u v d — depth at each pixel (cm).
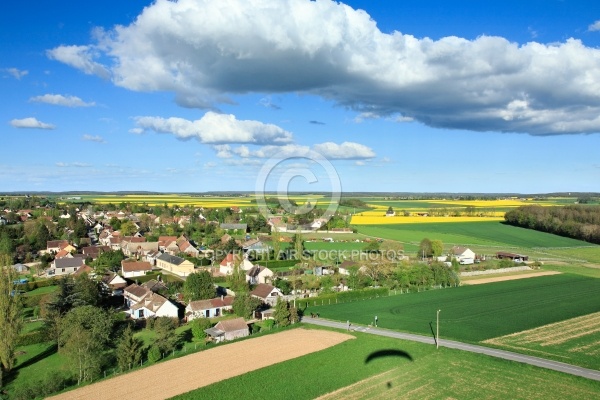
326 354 6494
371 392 5241
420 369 5903
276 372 5828
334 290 10706
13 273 6800
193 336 7438
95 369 5822
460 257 14812
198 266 13812
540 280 12425
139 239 16975
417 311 9175
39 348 7056
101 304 9300
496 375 5709
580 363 6088
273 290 10006
